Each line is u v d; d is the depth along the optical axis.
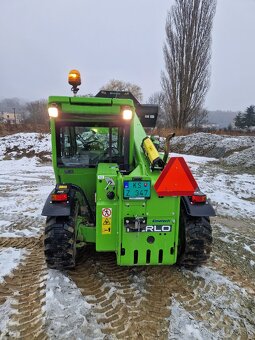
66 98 3.03
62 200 3.11
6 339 2.36
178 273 3.35
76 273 3.29
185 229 3.15
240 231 4.97
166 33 22.41
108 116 3.21
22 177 9.52
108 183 2.90
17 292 2.94
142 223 2.87
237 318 2.67
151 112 4.68
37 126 21.50
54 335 2.40
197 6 21.34
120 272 3.34
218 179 9.02
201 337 2.43
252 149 12.41
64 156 3.50
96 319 2.58
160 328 2.51
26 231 4.62
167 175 2.70
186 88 22.56
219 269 3.53
